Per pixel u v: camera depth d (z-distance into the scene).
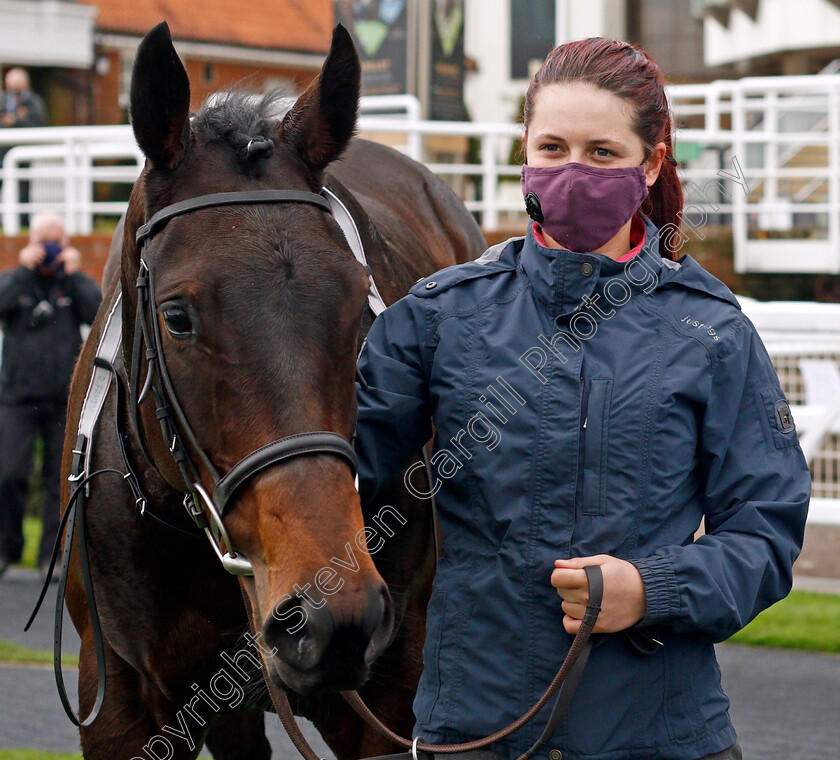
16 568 8.89
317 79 2.74
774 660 6.46
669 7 18.25
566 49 2.50
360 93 2.71
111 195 22.84
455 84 14.59
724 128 14.67
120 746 3.23
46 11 29.27
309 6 34.03
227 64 31.84
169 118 2.58
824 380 8.22
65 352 8.53
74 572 3.37
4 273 8.54
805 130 13.30
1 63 29.16
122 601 3.13
